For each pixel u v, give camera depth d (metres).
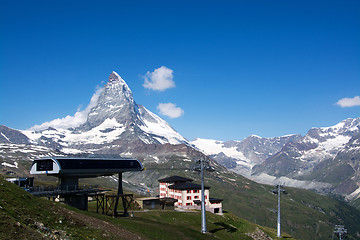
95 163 101.06
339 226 174.62
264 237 131.25
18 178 90.88
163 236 82.94
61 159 93.44
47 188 94.50
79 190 97.38
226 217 141.25
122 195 106.94
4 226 44.75
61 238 50.22
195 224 115.44
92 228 63.22
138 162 114.38
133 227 83.25
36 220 54.75
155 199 145.12
